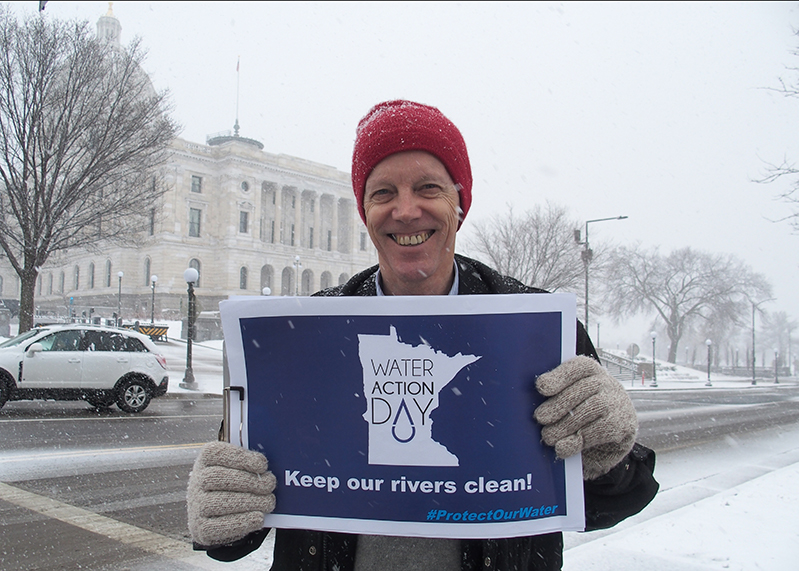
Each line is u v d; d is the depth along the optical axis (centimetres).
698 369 6962
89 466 750
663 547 441
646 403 2225
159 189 1922
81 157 1670
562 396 146
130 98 1667
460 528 154
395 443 159
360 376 164
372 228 179
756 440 1202
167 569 430
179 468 750
